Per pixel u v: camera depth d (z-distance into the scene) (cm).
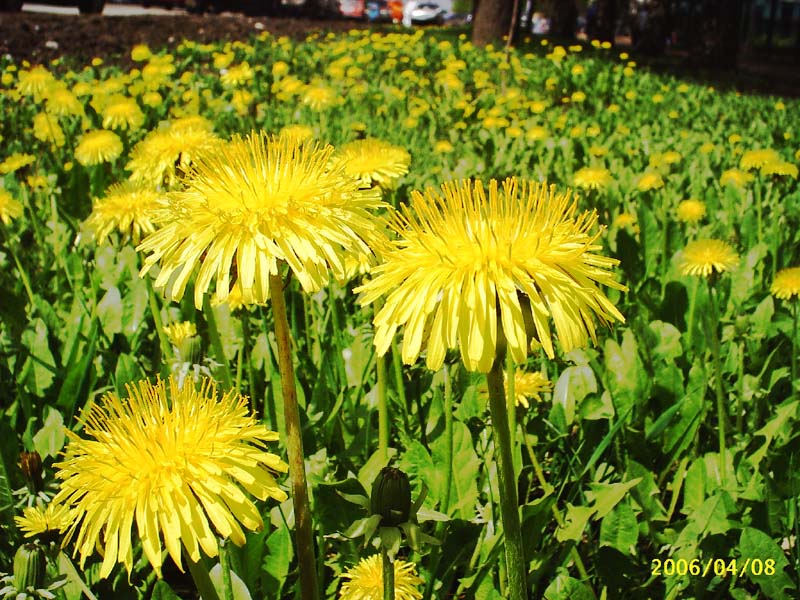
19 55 1236
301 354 284
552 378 289
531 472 234
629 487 190
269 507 202
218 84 868
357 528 130
